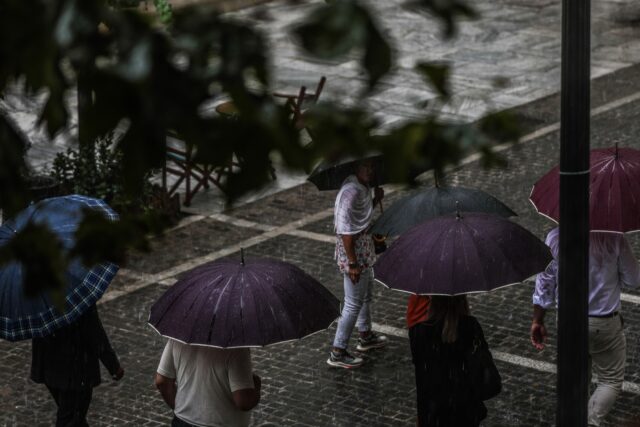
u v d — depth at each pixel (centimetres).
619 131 1898
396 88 2025
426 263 790
